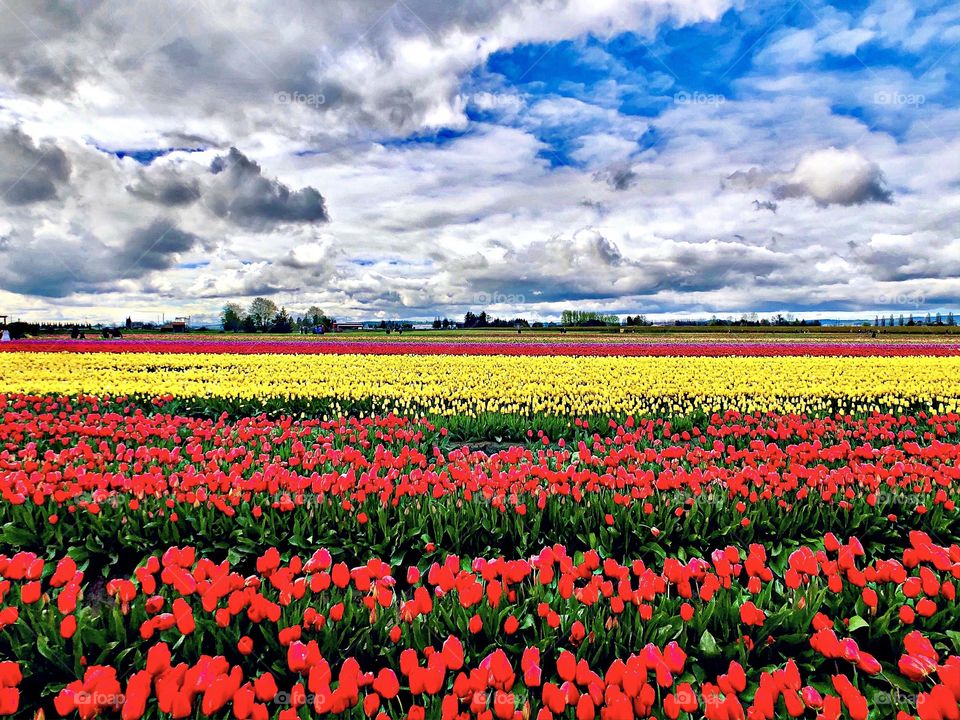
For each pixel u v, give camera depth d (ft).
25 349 96.58
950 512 21.03
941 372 65.72
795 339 153.38
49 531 20.03
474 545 19.70
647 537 19.70
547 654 13.10
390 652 12.94
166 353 90.89
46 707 12.47
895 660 13.53
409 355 88.33
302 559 19.38
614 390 52.65
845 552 15.30
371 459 30.25
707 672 13.05
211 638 13.69
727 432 36.99
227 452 30.32
